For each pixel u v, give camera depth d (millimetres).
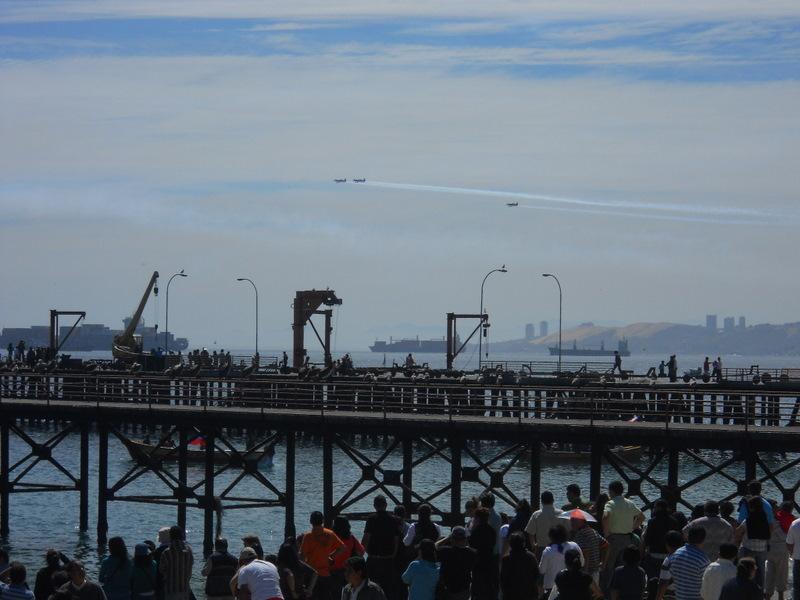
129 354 160000
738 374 133875
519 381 129625
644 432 65312
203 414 74625
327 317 152625
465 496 101250
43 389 90250
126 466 124562
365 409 99250
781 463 125625
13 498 98062
